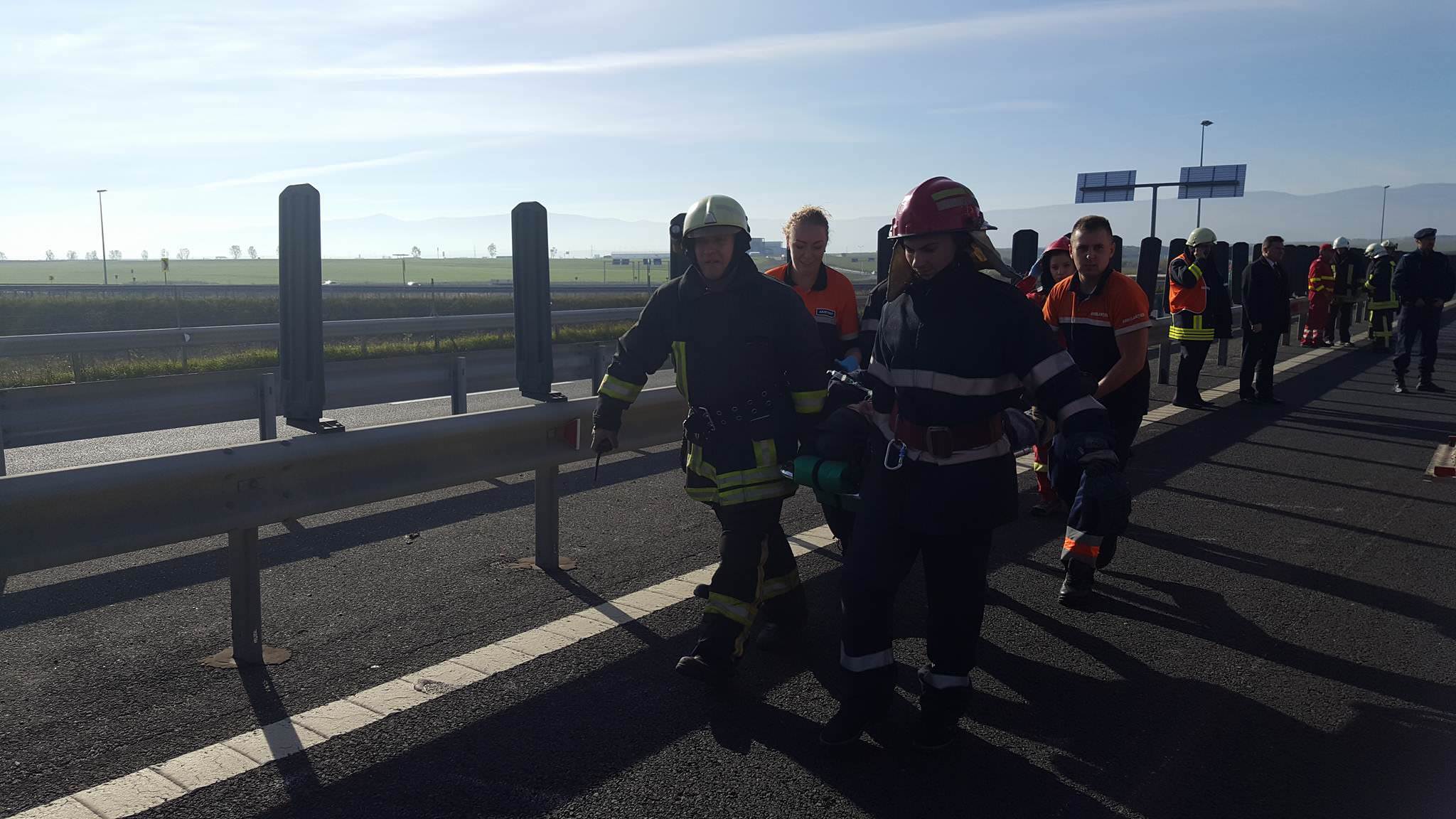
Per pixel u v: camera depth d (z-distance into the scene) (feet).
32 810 9.65
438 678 12.91
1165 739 11.68
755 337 12.73
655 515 21.81
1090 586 16.26
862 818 9.82
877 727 11.91
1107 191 144.46
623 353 13.43
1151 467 27.81
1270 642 14.80
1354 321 93.66
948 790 10.42
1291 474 26.89
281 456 12.76
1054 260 21.26
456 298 127.95
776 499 12.83
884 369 11.45
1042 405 10.77
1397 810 10.09
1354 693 13.00
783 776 10.62
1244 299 40.60
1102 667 13.83
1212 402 40.88
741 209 12.75
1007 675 13.51
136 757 10.77
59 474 10.80
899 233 10.86
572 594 16.35
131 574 17.53
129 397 29.17
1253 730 11.91
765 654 14.08
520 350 17.06
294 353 13.61
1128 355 17.60
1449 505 23.43
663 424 19.38
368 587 16.65
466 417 15.28
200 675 12.99
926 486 10.85
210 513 12.30
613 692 12.60
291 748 10.99
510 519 21.36
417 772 10.52
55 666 13.30
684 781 10.46
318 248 13.24
